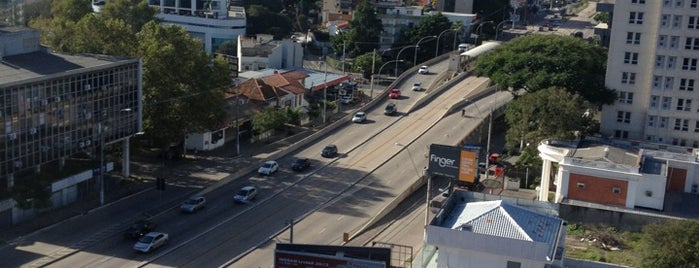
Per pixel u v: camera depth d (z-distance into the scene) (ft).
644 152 365.81
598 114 523.70
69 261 304.91
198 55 428.56
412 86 629.10
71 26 437.17
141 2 541.34
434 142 482.28
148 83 411.34
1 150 320.91
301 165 426.51
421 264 270.26
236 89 521.24
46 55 366.02
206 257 315.99
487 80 626.23
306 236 340.39
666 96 449.89
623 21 453.58
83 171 369.30
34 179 340.59
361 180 417.90
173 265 306.96
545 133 423.64
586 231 325.01
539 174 414.62
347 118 524.52
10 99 320.91
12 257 304.30
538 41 518.37
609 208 330.13
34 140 335.88
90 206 360.89
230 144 474.08
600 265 255.70
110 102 373.20
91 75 359.05
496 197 268.82
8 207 329.93
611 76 463.42
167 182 398.62
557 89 456.04
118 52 416.05
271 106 515.09
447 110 540.93
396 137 493.77
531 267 225.56
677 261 265.34
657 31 442.91
